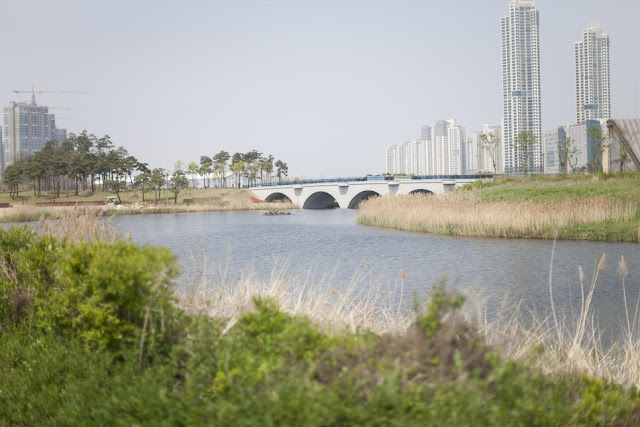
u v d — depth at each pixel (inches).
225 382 195.2
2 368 326.3
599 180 2228.1
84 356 279.9
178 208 3961.6
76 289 300.2
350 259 1139.9
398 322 378.0
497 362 191.8
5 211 2551.7
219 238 1726.1
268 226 2313.0
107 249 298.4
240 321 243.6
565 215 1462.8
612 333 543.2
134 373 249.6
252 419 168.1
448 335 193.2
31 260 406.6
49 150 7377.0
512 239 1397.6
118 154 6505.9
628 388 303.0
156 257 263.3
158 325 268.8
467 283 830.5
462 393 167.6
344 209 4084.6
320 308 357.4
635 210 1509.6
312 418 158.9
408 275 911.7
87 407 239.0
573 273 906.1
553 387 232.1
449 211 1694.1
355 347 197.3
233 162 7741.1
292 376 178.9
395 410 163.5
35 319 370.6
